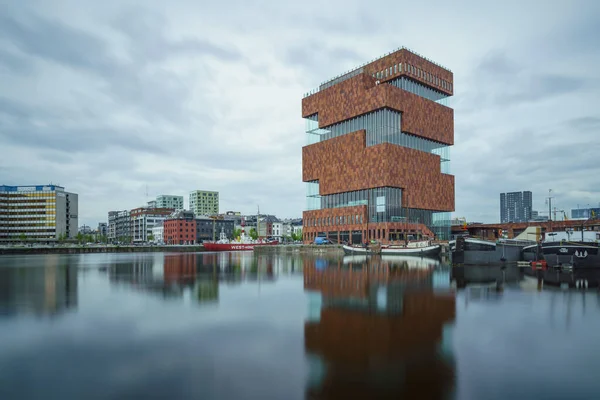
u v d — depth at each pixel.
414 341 18.73
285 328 21.31
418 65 164.88
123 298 31.44
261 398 12.62
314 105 178.75
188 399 12.62
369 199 153.50
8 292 35.12
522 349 17.52
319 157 173.88
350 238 157.00
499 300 29.97
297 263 75.19
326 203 171.88
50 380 14.31
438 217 167.62
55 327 21.81
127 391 13.29
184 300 30.31
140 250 169.75
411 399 12.52
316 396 12.73
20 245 169.12
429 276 47.62
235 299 30.67
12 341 19.14
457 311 25.78
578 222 130.12
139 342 18.86
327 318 23.77
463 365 15.57
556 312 25.39
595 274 50.03
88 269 61.56
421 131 160.75
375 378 14.25
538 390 13.27
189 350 17.56
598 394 12.96
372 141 155.25
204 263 76.38
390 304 28.28
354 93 160.75
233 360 16.23
